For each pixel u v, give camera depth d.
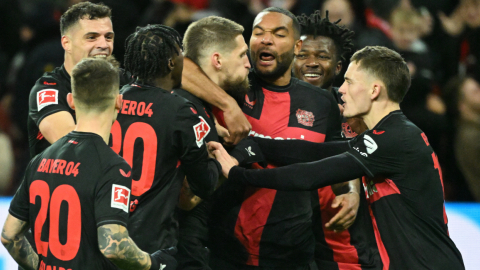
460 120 23.91
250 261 12.68
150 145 10.22
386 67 11.16
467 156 23.77
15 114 23.91
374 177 11.30
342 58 15.03
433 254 10.82
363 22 25.55
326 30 14.43
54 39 23.64
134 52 10.46
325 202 13.98
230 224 12.52
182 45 11.75
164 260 9.88
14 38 27.27
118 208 9.05
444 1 30.25
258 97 12.55
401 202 11.00
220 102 11.54
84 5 12.09
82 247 9.12
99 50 12.01
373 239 14.90
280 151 12.13
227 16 26.50
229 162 11.49
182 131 10.23
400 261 11.01
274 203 12.34
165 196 10.38
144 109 10.36
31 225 9.62
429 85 23.05
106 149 9.39
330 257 14.42
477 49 27.23
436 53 28.06
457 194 24.22
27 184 9.70
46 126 11.50
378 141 10.88
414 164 10.85
